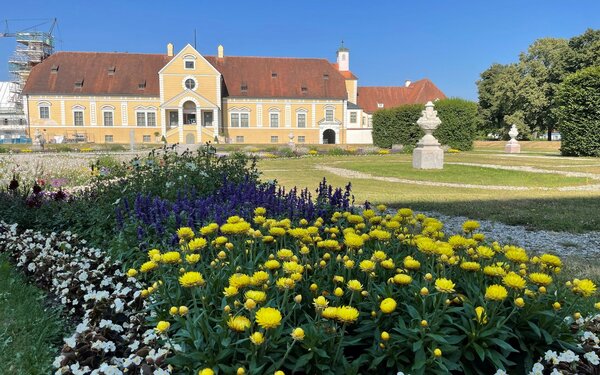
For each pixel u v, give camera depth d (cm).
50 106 4856
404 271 278
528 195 1070
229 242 307
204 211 458
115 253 428
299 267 246
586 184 1287
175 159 835
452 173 1644
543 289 239
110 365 241
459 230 686
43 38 6178
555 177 1450
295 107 5328
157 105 5016
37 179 1156
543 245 612
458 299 240
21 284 431
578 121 2498
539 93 4728
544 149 3625
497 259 316
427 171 1727
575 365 224
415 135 3597
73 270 408
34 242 523
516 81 4934
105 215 531
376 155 3069
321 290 262
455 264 276
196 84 4959
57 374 239
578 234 675
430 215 816
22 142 4812
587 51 4553
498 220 772
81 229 545
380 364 223
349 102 5788
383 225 360
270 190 574
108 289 370
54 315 363
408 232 358
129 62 5153
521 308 238
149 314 294
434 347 210
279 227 324
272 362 202
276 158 2798
